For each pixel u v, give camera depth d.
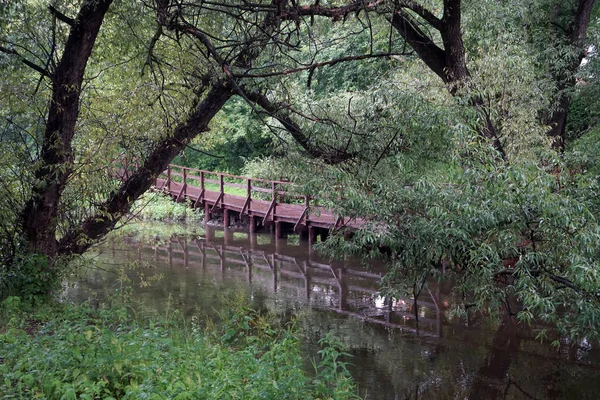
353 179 9.32
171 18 6.72
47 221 9.37
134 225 21.09
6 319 7.52
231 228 20.78
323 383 5.82
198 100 9.80
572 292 8.15
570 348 8.82
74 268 10.87
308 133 9.79
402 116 9.04
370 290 12.44
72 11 9.36
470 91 9.44
